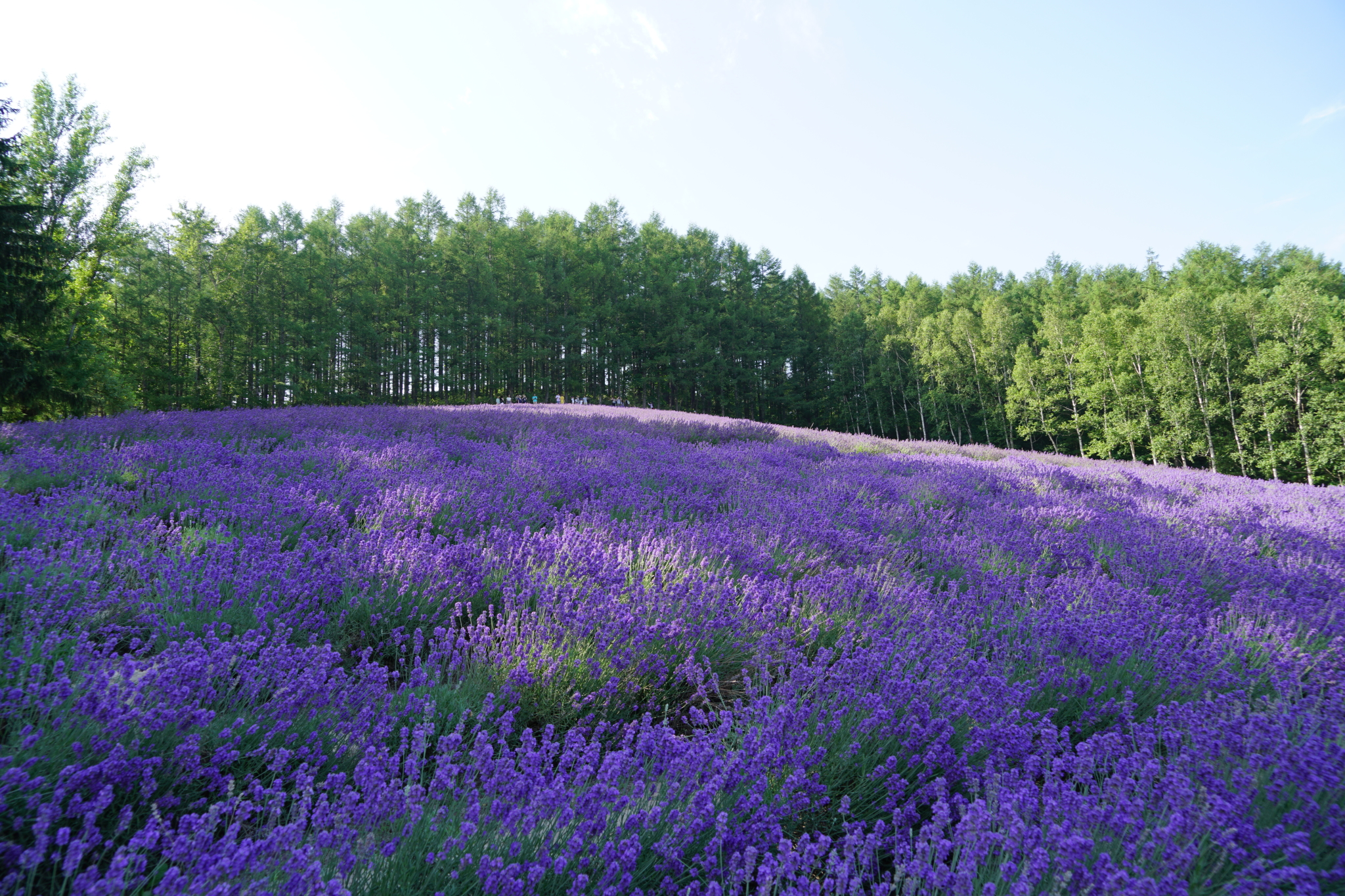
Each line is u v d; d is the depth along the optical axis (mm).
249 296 40031
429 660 3152
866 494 8578
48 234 25750
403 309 48062
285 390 40812
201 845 1664
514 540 4809
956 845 1924
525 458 8477
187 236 39125
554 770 2371
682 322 52625
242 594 3502
